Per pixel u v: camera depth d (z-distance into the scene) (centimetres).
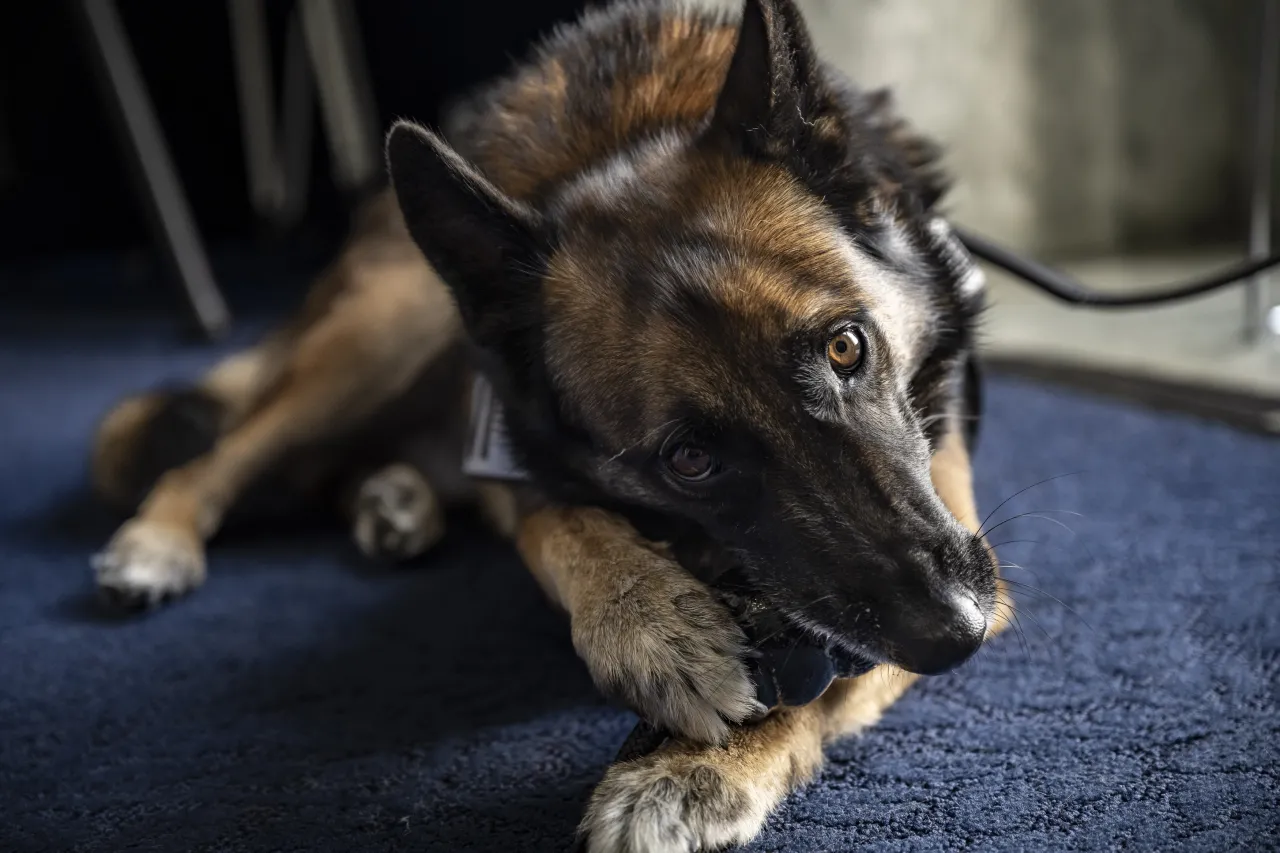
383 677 82
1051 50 157
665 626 72
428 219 76
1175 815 67
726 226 73
